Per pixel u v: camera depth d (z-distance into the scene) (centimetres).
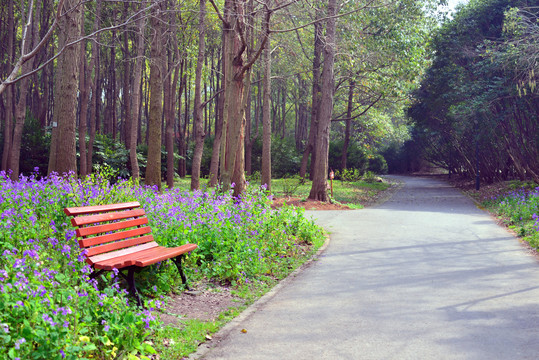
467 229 1355
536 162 2636
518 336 485
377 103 4059
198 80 2472
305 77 3509
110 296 458
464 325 524
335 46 2211
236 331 511
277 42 2584
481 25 3069
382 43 2578
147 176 2025
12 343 351
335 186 3384
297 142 5841
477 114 2691
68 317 396
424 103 3897
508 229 1342
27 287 392
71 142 1338
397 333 499
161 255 582
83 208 552
